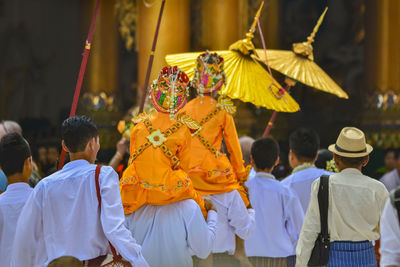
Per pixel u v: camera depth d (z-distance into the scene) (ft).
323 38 136.56
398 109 106.01
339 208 26.32
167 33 96.32
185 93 27.71
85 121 24.63
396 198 20.98
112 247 23.36
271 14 121.49
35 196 23.59
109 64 115.44
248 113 103.30
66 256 21.16
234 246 32.22
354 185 26.45
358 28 135.03
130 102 125.59
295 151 37.47
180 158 27.02
